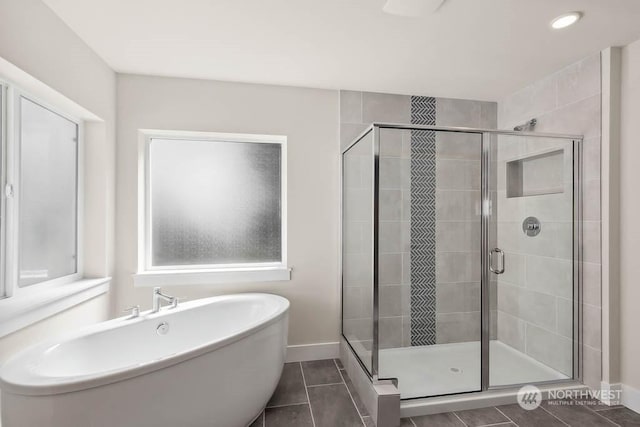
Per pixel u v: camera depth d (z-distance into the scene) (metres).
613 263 1.98
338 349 2.66
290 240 2.60
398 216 2.06
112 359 1.82
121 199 2.37
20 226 1.67
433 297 2.14
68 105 1.89
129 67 2.27
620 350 1.98
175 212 2.58
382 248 2.05
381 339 2.08
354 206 2.34
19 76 1.51
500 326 2.18
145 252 2.52
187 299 2.44
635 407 1.89
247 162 2.70
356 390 2.15
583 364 2.12
